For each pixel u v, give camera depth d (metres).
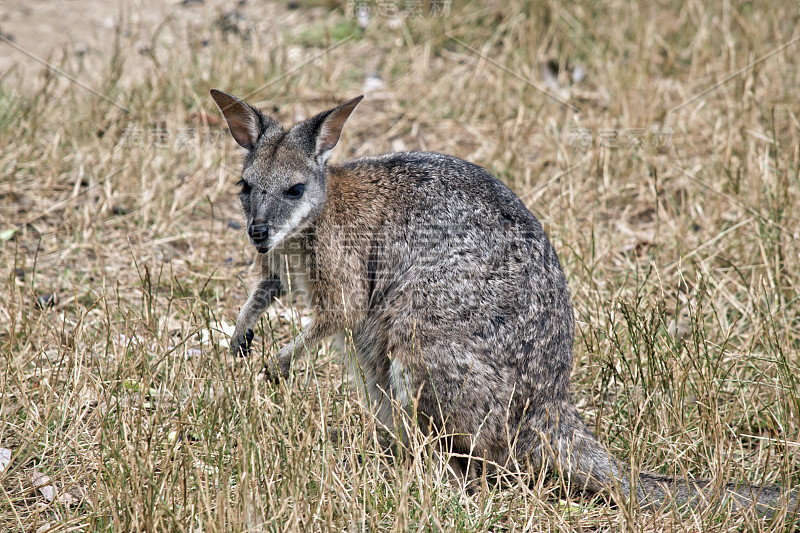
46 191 18.31
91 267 16.17
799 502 10.36
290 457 10.60
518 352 11.64
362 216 12.59
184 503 9.97
